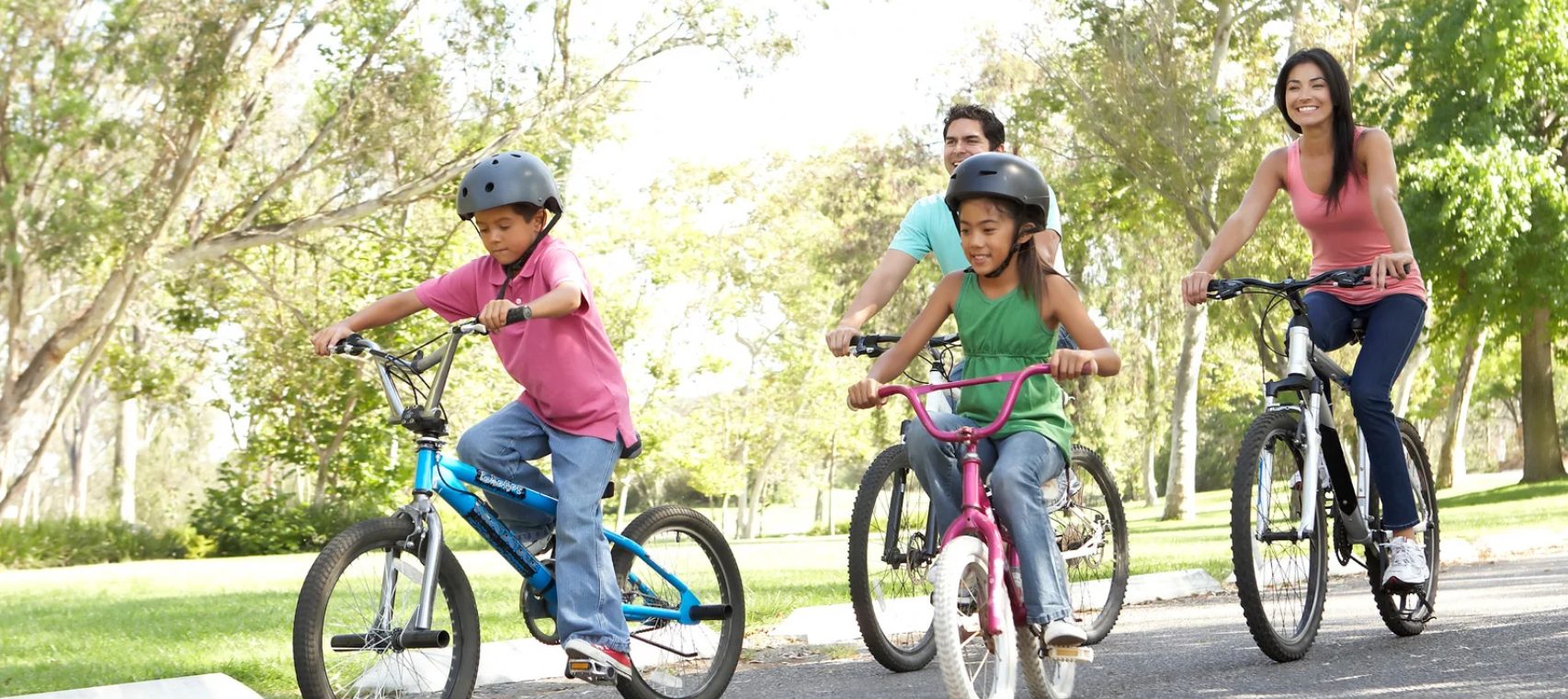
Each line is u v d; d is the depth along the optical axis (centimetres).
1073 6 2422
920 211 515
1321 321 491
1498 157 2159
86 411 4544
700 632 443
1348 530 489
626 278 3797
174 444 5688
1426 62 2284
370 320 396
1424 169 2169
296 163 2264
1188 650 498
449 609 378
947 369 512
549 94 2191
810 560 1270
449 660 378
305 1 2098
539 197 381
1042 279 369
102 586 1228
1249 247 2402
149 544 2380
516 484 388
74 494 4550
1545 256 2208
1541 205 2216
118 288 2217
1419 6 2344
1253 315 2414
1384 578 486
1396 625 505
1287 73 487
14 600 1038
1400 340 479
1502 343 2430
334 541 346
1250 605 445
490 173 379
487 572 1041
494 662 503
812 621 589
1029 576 354
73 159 1964
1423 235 2233
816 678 476
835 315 4422
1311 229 500
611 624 382
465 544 2388
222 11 1961
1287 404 484
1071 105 2453
